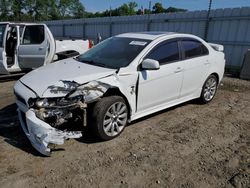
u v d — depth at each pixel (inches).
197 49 205.3
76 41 336.8
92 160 128.2
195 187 111.9
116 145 144.2
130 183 112.5
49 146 129.1
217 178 118.7
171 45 181.5
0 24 278.8
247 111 214.4
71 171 118.6
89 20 805.9
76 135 132.6
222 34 462.0
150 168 124.2
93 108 140.2
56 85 131.4
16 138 146.7
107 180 113.7
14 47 281.0
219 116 198.8
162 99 178.1
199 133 165.9
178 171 123.0
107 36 738.8
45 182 110.3
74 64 164.4
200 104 226.7
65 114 129.0
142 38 178.7
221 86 315.0
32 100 127.6
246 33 426.3
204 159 134.6
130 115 157.8
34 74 150.5
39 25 281.3
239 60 443.8
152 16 585.3
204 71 211.0
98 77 141.6
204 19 484.4
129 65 153.9
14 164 122.0
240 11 429.1
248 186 113.7
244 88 307.7
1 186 107.0
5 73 279.4
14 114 183.2
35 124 122.6
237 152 143.6
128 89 151.5
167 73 173.5
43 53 281.4
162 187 110.9
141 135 158.6
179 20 530.9
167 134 161.9
